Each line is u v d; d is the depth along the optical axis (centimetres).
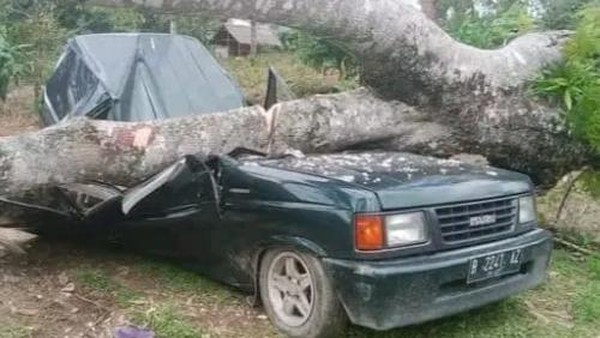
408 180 374
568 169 597
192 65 604
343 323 365
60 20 1561
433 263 353
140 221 466
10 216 473
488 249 377
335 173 383
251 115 487
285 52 2167
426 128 546
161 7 401
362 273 339
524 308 437
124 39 615
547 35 592
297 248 369
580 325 418
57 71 646
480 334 397
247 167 400
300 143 501
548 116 557
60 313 407
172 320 396
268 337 384
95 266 481
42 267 478
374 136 530
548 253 416
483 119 545
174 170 428
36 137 433
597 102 534
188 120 472
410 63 509
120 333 369
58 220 495
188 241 443
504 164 579
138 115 543
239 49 2478
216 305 421
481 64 541
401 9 498
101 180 451
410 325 375
